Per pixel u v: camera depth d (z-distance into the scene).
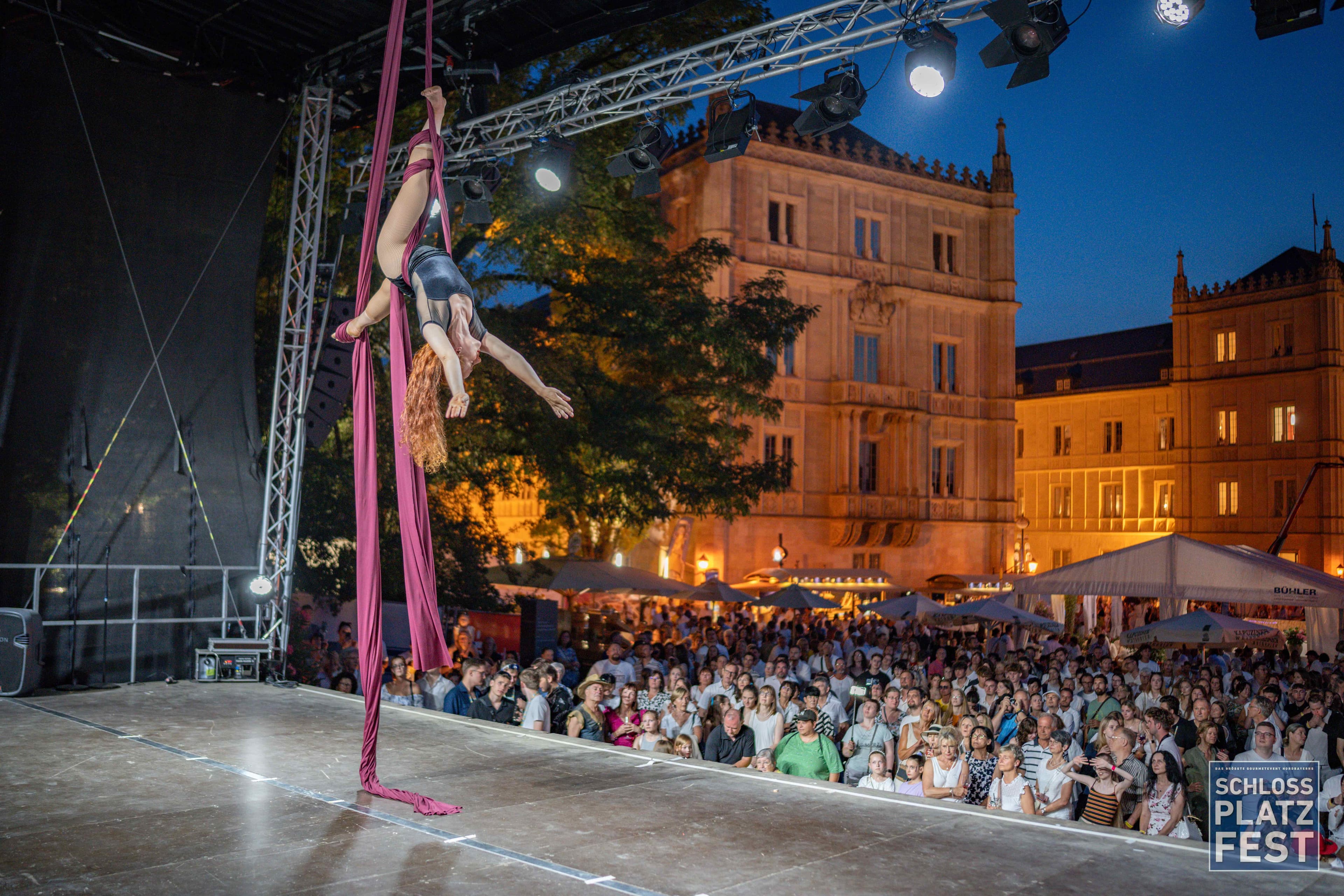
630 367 24.75
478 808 6.23
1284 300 49.00
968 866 5.21
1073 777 8.16
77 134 11.48
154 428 11.92
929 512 42.91
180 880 4.76
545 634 19.27
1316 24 7.90
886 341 42.41
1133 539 55.78
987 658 17.42
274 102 13.18
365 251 6.44
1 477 10.80
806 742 9.05
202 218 12.40
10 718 9.16
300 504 15.14
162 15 12.58
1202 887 4.92
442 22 11.88
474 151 13.36
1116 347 58.66
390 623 20.44
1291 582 16.58
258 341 15.66
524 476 22.39
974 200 45.47
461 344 5.39
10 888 4.62
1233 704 12.07
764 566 39.00
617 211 22.72
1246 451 50.34
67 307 11.35
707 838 5.65
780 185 39.91
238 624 12.49
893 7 10.03
